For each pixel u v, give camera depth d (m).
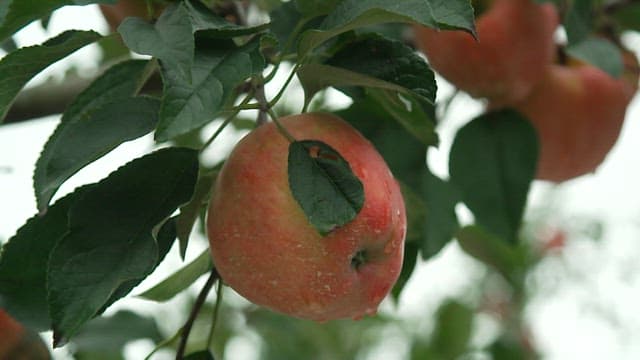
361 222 0.84
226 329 1.58
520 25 1.07
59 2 0.85
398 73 0.86
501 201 1.09
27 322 0.92
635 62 1.16
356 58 0.87
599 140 1.15
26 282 0.91
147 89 1.03
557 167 1.17
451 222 1.07
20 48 0.85
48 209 0.90
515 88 1.10
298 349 1.65
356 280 0.85
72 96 1.12
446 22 0.83
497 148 1.10
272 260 0.85
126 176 0.86
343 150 0.86
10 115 1.12
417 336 1.72
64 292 0.83
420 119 0.96
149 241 0.85
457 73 1.09
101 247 0.84
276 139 0.86
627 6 1.15
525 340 1.80
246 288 0.86
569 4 1.10
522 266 1.76
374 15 0.83
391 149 1.06
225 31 0.82
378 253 0.86
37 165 0.87
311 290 0.85
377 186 0.86
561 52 1.16
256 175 0.85
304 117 0.88
